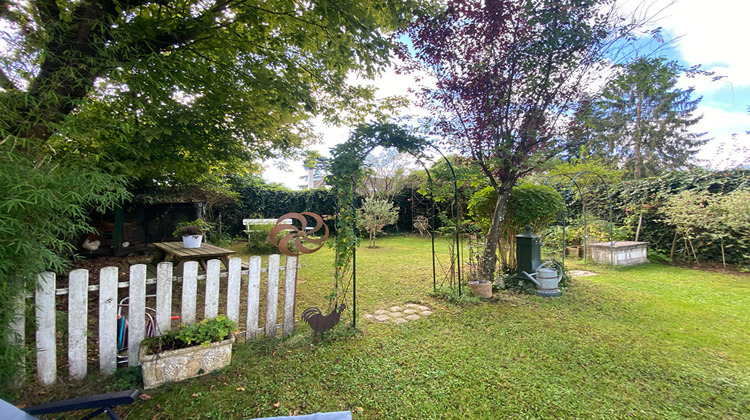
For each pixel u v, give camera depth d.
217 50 3.80
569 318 3.72
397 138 3.48
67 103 2.53
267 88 3.88
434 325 3.50
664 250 7.59
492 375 2.44
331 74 4.72
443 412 2.01
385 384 2.32
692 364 2.62
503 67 4.52
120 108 3.10
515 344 3.00
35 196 1.70
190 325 2.58
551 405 2.07
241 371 2.50
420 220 11.93
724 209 6.46
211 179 7.30
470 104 4.77
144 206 8.31
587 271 6.50
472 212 6.02
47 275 2.10
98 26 2.76
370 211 10.73
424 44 4.62
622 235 8.01
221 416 1.96
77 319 2.25
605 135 18.83
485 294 4.52
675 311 3.96
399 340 3.10
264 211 12.76
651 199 7.81
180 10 3.43
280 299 4.59
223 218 11.77
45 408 1.34
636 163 18.41
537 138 4.75
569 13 4.07
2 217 1.64
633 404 2.08
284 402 2.11
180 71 3.67
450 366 2.58
